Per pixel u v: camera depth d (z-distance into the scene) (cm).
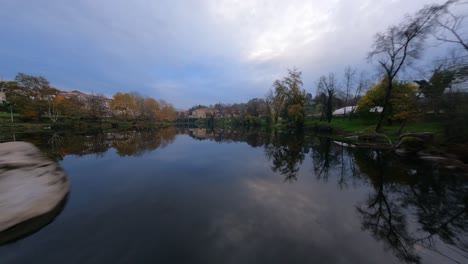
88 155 1366
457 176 884
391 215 527
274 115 5066
